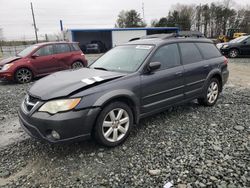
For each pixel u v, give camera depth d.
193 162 3.04
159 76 4.02
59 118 2.98
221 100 5.83
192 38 5.02
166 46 4.33
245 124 4.25
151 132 3.98
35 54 9.19
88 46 29.69
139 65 3.90
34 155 3.36
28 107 3.33
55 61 9.62
